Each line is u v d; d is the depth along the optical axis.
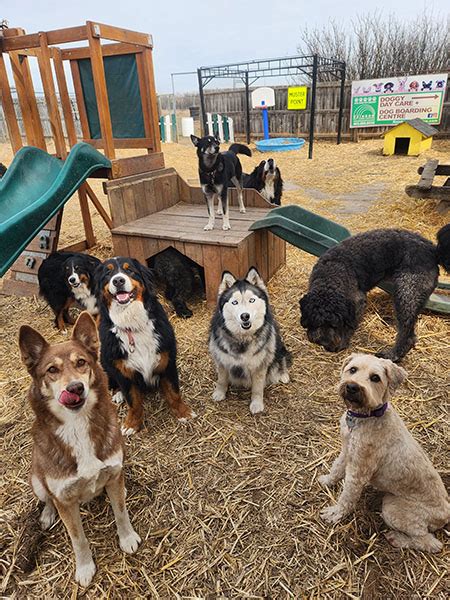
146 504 2.50
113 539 2.30
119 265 3.08
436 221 6.95
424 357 3.78
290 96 16.52
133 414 3.15
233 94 18.14
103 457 2.04
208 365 3.92
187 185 6.72
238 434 3.03
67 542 2.29
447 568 2.03
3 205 4.95
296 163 13.40
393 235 3.84
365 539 2.20
